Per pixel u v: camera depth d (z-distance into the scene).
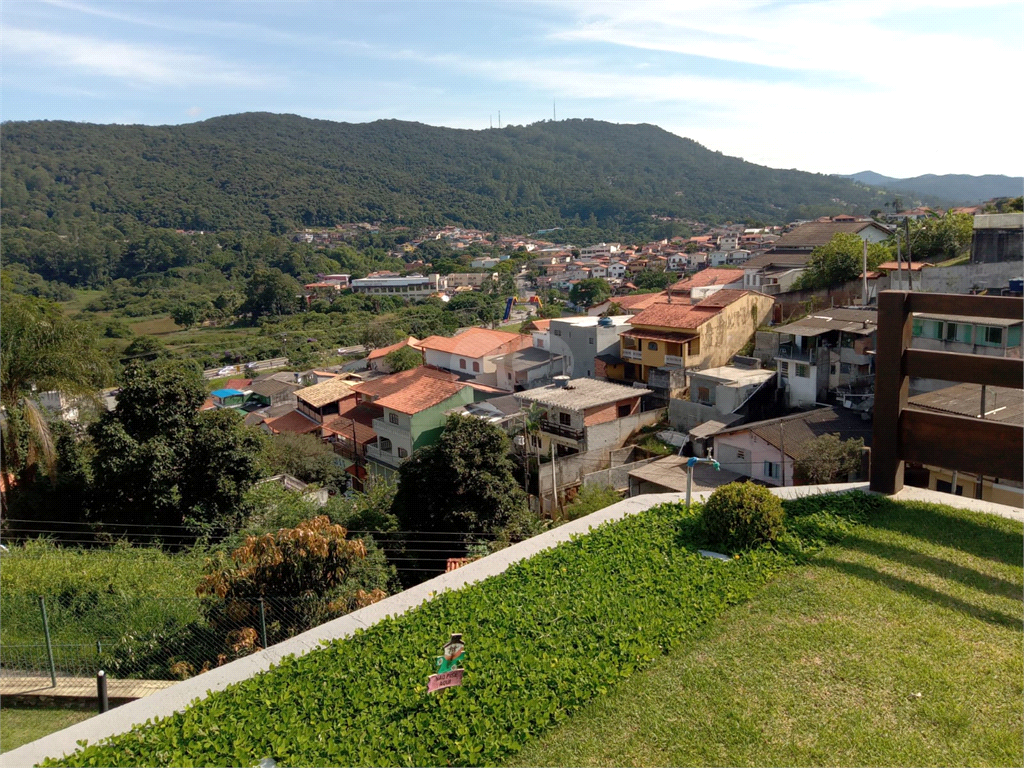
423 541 23.70
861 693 9.49
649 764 8.49
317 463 38.09
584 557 14.09
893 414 15.77
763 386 32.97
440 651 11.02
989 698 9.24
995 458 14.42
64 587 15.21
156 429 22.34
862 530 14.53
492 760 8.70
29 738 10.95
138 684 12.25
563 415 33.97
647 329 43.97
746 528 14.11
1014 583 12.00
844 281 44.34
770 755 8.49
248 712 9.84
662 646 10.85
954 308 14.51
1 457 22.92
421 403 36.97
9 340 23.16
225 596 14.40
